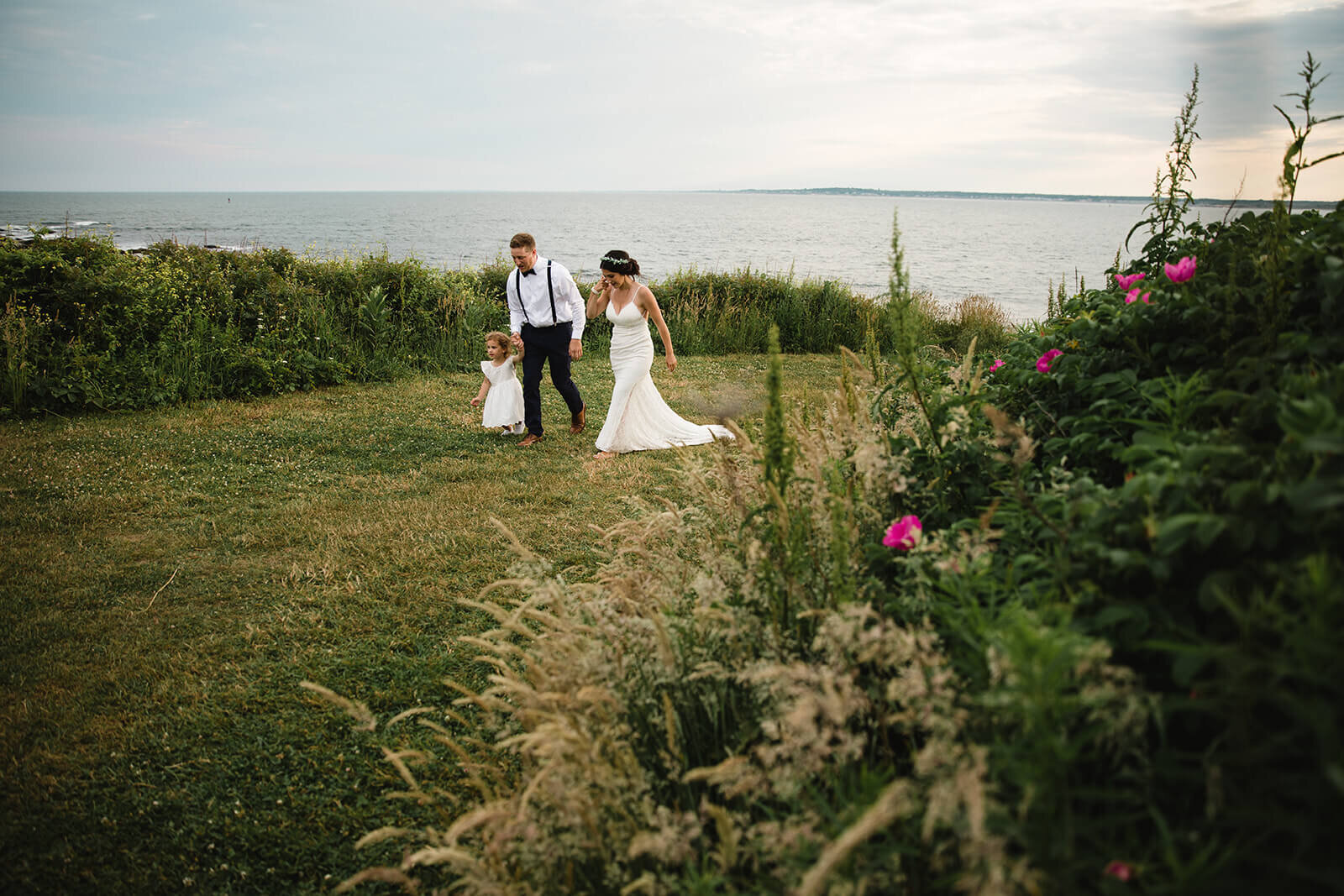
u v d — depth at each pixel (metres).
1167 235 2.96
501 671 3.14
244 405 7.86
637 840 1.45
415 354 10.08
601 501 5.21
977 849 1.10
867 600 1.98
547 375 10.00
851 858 1.33
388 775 2.62
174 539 4.54
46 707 2.98
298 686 3.13
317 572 4.12
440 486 5.55
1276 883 1.06
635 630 2.10
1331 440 1.19
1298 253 1.92
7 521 4.75
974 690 1.47
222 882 2.23
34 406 7.08
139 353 7.95
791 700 1.67
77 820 2.44
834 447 2.46
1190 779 1.26
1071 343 2.65
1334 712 1.04
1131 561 1.41
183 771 2.66
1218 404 1.80
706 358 11.77
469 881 1.61
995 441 2.26
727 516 2.57
